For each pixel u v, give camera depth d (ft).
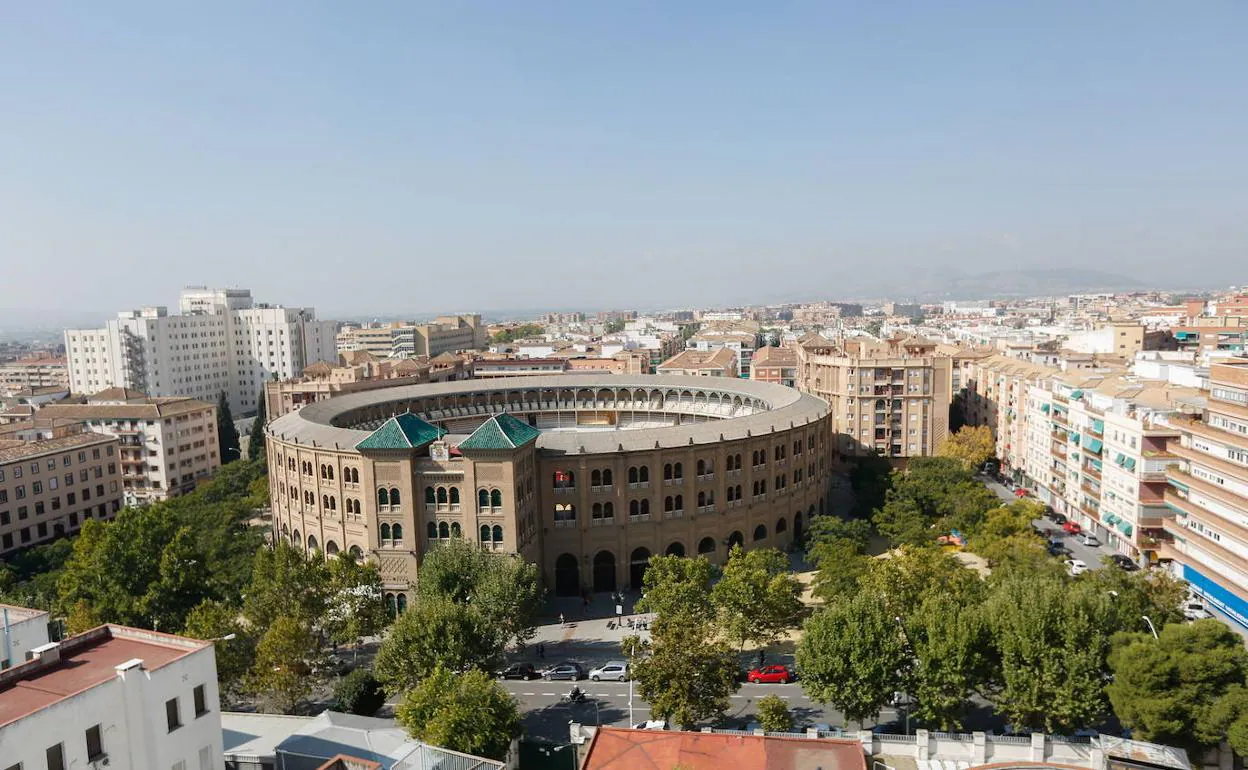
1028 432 556.10
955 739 206.18
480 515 337.72
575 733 222.28
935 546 373.61
